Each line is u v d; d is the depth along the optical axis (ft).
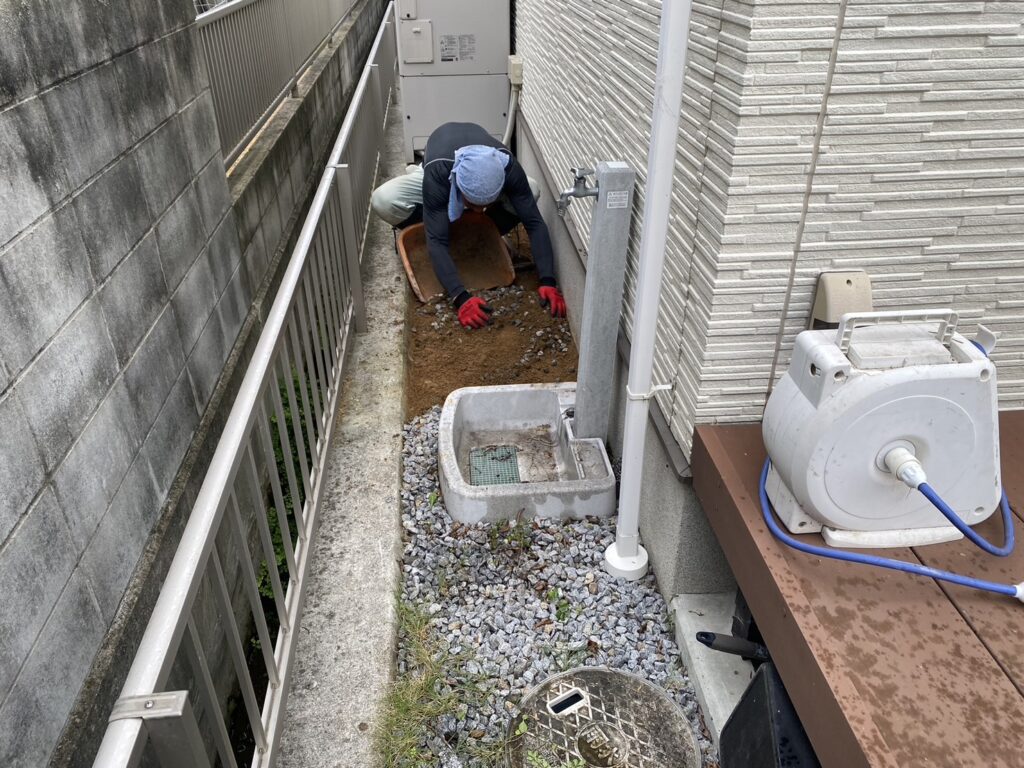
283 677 5.90
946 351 4.59
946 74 4.90
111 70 6.34
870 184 5.26
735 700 6.21
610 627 7.24
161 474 6.58
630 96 8.02
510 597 7.63
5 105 4.65
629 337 8.53
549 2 13.46
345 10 26.37
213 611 7.19
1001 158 5.22
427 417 10.64
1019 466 5.69
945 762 3.73
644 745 5.98
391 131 23.65
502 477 9.52
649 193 5.76
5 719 4.03
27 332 4.66
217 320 8.63
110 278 5.96
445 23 18.70
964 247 5.55
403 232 13.98
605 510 8.63
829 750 4.16
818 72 4.86
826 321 5.44
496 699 6.57
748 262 5.48
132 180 6.59
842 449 4.62
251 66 12.24
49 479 4.74
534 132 16.26
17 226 4.68
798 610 4.61
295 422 7.09
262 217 11.24
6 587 4.16
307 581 7.19
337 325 10.37
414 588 7.70
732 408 6.09
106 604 5.37
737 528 5.41
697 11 5.70
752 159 5.11
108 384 5.73
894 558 4.98
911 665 4.25
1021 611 4.59
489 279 14.30
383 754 5.88
